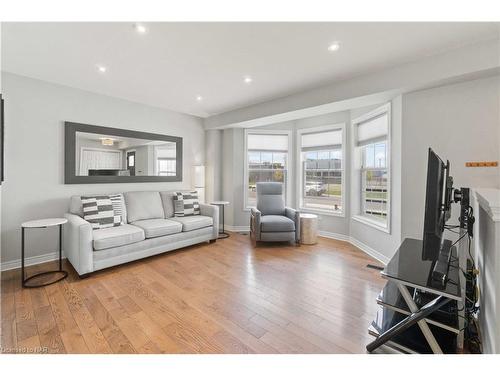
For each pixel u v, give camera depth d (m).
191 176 4.58
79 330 1.65
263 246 3.69
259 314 1.87
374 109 3.27
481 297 1.55
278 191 4.28
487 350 1.34
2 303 1.99
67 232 2.80
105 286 2.32
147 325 1.72
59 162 3.03
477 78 2.21
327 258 3.15
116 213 3.12
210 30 1.89
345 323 1.76
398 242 2.76
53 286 2.31
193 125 4.61
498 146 2.15
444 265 1.54
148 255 2.97
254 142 4.76
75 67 2.55
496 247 1.14
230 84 3.01
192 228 3.48
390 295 1.60
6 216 2.67
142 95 3.46
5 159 2.66
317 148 4.42
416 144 2.56
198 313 1.88
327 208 4.37
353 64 2.45
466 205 1.54
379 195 3.40
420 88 2.45
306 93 3.22
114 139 3.51
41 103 2.88
